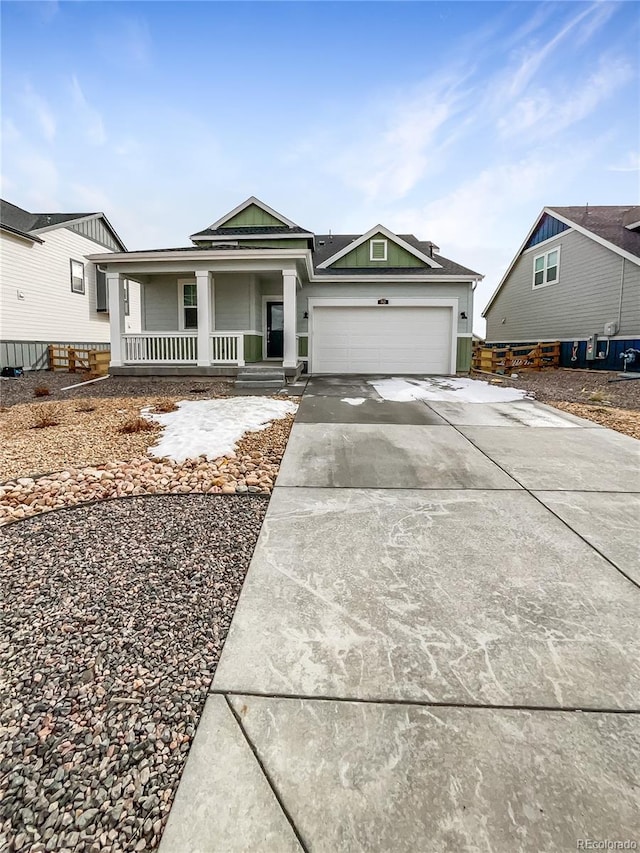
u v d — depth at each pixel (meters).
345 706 1.83
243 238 14.25
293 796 1.47
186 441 5.70
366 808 1.43
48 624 2.34
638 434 6.24
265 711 1.82
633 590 2.62
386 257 14.83
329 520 3.56
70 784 1.53
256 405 7.99
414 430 6.43
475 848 1.31
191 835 1.37
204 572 2.83
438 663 2.06
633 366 14.42
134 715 1.81
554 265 18.34
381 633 2.27
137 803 1.47
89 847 1.34
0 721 1.78
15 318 15.02
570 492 4.13
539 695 1.88
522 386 11.20
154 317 14.07
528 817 1.40
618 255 14.96
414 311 14.06
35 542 3.19
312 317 14.11
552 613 2.42
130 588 2.66
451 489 4.21
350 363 14.24
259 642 2.21
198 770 1.57
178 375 11.60
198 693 1.91
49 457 5.21
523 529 3.40
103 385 10.81
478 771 1.55
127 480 4.43
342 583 2.71
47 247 16.34
